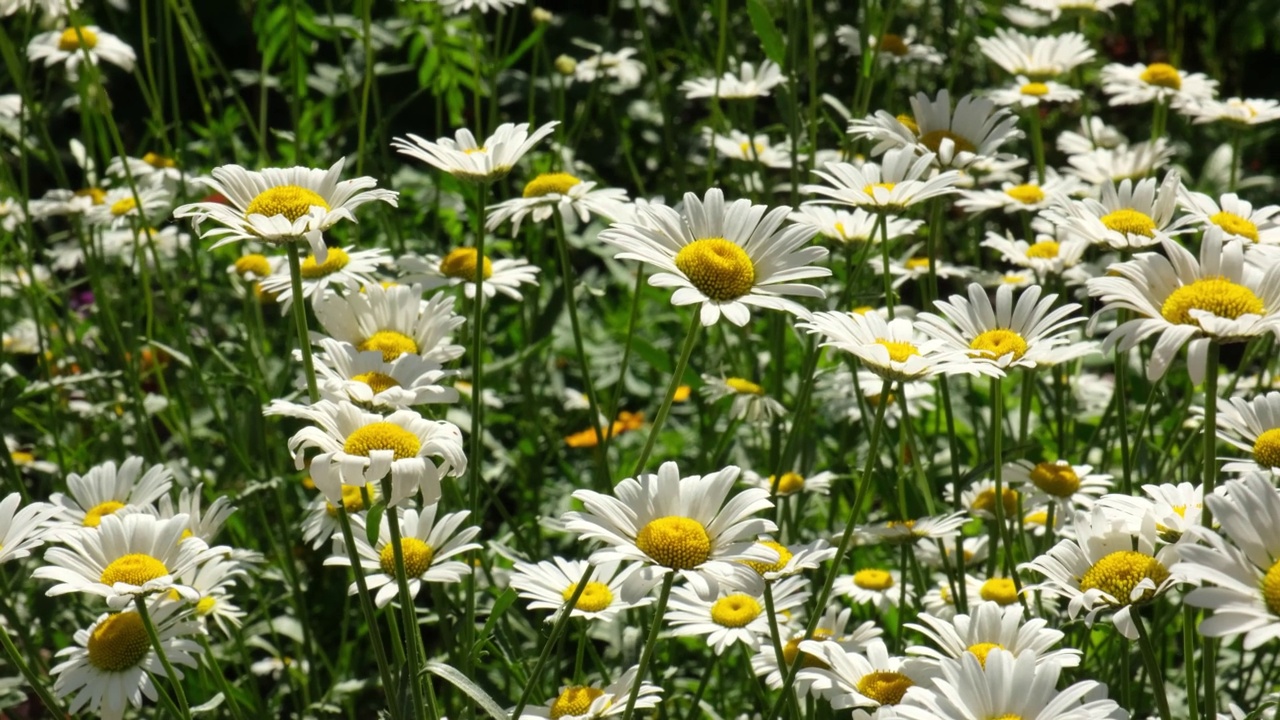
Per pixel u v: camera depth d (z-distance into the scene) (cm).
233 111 180
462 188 167
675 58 244
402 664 133
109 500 141
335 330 141
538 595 136
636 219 135
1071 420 158
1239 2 290
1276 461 131
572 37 256
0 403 150
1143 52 279
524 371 166
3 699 146
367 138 222
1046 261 156
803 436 155
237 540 159
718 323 163
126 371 158
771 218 135
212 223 171
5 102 178
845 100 227
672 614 137
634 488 130
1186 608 130
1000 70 219
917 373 130
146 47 163
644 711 141
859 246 152
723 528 129
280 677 153
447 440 129
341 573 164
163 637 135
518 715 130
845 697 131
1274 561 123
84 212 165
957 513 143
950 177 140
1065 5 177
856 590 148
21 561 153
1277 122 278
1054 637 130
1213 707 129
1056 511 144
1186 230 142
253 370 159
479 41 185
